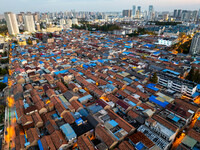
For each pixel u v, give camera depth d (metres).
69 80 127.81
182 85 106.69
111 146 63.47
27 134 69.31
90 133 72.88
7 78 137.12
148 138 65.94
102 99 97.31
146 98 100.50
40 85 116.12
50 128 73.25
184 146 65.25
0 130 81.44
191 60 168.62
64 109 83.25
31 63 157.75
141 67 156.50
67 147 65.88
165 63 159.88
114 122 76.81
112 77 130.12
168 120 81.69
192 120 85.31
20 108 86.81
